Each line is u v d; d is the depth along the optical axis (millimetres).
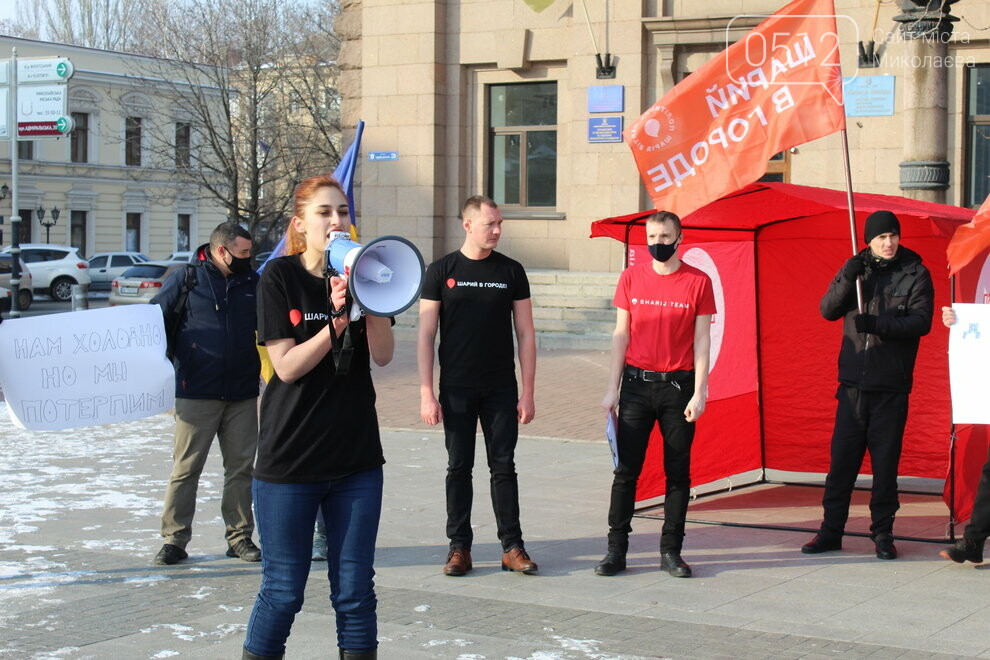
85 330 6223
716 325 8508
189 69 38469
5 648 5062
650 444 7832
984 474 6277
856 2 18719
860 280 6648
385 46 22969
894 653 4945
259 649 3992
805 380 8766
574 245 21828
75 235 54500
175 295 6594
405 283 3730
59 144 52906
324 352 3863
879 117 18750
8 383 6066
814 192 7367
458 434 6336
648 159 6879
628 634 5234
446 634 5238
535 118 22656
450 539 6395
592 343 19156
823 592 5961
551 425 12109
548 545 7047
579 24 21359
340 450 3984
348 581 3965
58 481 9172
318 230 4039
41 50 50656
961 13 18359
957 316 6297
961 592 5957
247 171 34312
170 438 11484
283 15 35969
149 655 4980
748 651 4973
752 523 7656
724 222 8133
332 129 35938
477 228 6285
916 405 8312
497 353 6340
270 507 3977
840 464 6785
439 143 22859
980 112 18609
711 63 6801
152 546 7074
